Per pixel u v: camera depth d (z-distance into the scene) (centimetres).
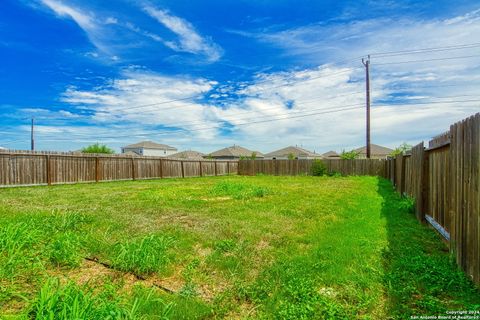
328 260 332
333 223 521
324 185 1267
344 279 281
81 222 486
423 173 529
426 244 402
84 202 729
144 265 303
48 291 216
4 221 466
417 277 283
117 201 754
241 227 486
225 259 338
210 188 1079
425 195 525
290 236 433
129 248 328
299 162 2125
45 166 1188
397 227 491
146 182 1434
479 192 257
